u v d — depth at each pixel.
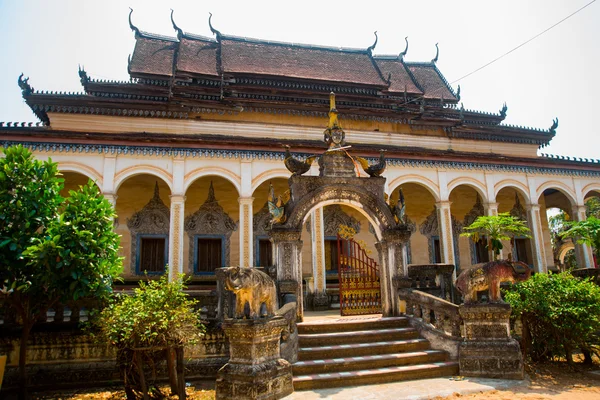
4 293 9.58
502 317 9.16
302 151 18.88
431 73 30.73
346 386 8.38
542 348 10.95
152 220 20.11
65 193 19.09
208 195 20.91
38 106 19.44
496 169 21.38
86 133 16.72
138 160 17.19
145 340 8.33
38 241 8.80
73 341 10.05
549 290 10.77
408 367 9.01
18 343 9.83
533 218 21.47
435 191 20.25
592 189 22.97
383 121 23.36
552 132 25.97
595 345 11.12
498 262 9.60
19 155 9.58
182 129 20.75
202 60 24.67
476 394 7.90
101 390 9.77
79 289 8.92
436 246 23.58
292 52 27.56
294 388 8.16
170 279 16.66
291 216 10.77
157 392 9.02
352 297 12.62
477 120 26.34
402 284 11.09
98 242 9.26
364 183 11.49
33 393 9.55
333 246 21.67
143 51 24.86
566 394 8.05
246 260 17.48
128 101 19.89
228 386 7.42
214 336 10.55
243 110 21.66
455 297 12.48
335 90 24.38
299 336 9.52
